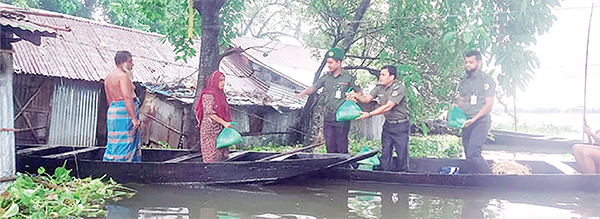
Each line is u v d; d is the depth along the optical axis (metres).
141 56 13.95
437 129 16.88
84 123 11.66
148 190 6.09
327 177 7.19
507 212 5.21
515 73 7.04
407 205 5.50
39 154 7.40
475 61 6.80
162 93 12.13
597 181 6.26
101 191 5.74
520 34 7.28
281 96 15.71
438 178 6.65
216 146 6.83
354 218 4.84
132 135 6.66
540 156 13.88
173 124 12.46
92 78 11.52
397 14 9.02
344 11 10.80
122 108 6.57
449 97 10.11
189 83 13.20
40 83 11.03
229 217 4.76
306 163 6.67
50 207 4.71
